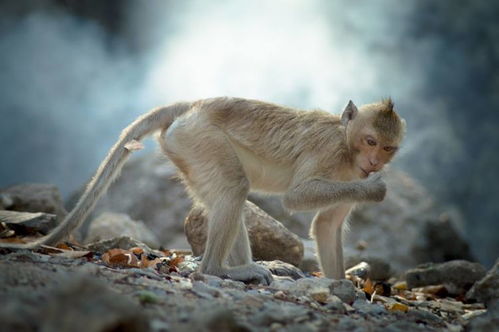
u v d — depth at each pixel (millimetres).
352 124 8438
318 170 8391
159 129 8750
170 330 4586
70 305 3994
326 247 9195
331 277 9102
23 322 4242
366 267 10547
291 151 8570
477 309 9461
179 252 10625
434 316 7270
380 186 8133
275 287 7480
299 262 10242
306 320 5570
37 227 9492
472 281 11133
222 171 8195
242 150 8625
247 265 8094
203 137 8312
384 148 8328
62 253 7570
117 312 3938
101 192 8148
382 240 16922
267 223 10102
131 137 8477
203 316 4770
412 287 11500
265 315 5352
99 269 6180
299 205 8273
